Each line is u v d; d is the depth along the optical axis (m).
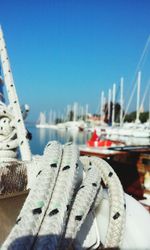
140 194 1.01
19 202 0.21
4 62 0.31
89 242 0.21
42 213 0.17
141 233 0.22
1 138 0.27
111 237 0.21
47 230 0.16
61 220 0.17
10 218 0.20
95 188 0.21
